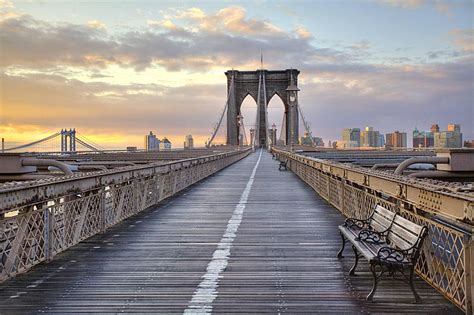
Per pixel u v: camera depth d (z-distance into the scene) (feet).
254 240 24.27
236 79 346.13
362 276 17.42
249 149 232.32
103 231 26.61
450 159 35.24
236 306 14.38
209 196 45.62
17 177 37.29
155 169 39.19
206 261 19.90
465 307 13.19
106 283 16.75
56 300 14.97
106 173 26.17
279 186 56.80
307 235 25.61
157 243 23.52
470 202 11.91
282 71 346.74
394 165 46.09
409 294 15.24
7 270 17.02
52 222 19.99
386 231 17.58
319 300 14.87
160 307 14.30
